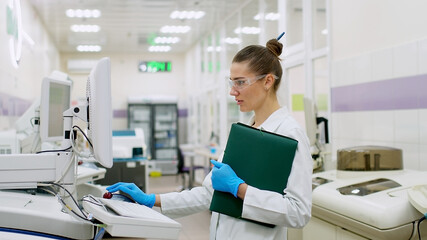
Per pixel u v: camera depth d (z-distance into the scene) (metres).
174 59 11.51
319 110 4.27
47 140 1.76
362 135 3.14
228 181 1.25
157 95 10.84
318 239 2.11
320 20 4.30
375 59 2.98
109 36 9.07
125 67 11.18
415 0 2.61
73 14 7.12
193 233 4.84
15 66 4.82
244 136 1.32
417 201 1.59
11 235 1.17
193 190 1.59
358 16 3.22
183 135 11.50
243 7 6.77
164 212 1.54
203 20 7.84
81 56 10.88
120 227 1.10
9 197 1.42
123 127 11.10
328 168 2.87
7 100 4.49
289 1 5.09
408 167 2.65
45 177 1.44
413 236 1.67
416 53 2.58
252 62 1.32
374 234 1.67
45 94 1.73
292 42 4.97
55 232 1.24
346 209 1.80
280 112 1.40
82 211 1.27
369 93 3.05
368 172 2.12
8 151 2.49
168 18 7.63
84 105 1.40
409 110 2.64
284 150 1.24
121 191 1.51
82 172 2.26
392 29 2.83
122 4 6.62
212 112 8.93
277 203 1.19
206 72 9.12
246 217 1.23
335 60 3.57
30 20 6.17
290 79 5.04
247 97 1.35
